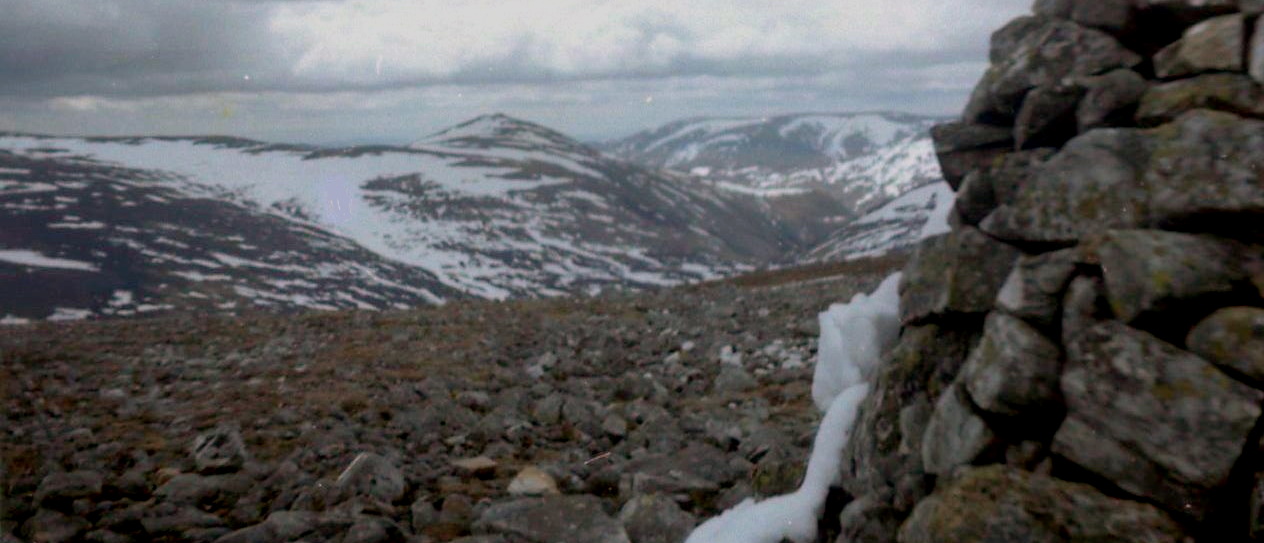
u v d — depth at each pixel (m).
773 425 9.09
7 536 5.93
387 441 9.09
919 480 4.33
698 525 6.14
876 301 5.71
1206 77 3.69
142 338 19.00
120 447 8.77
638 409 10.42
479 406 11.27
